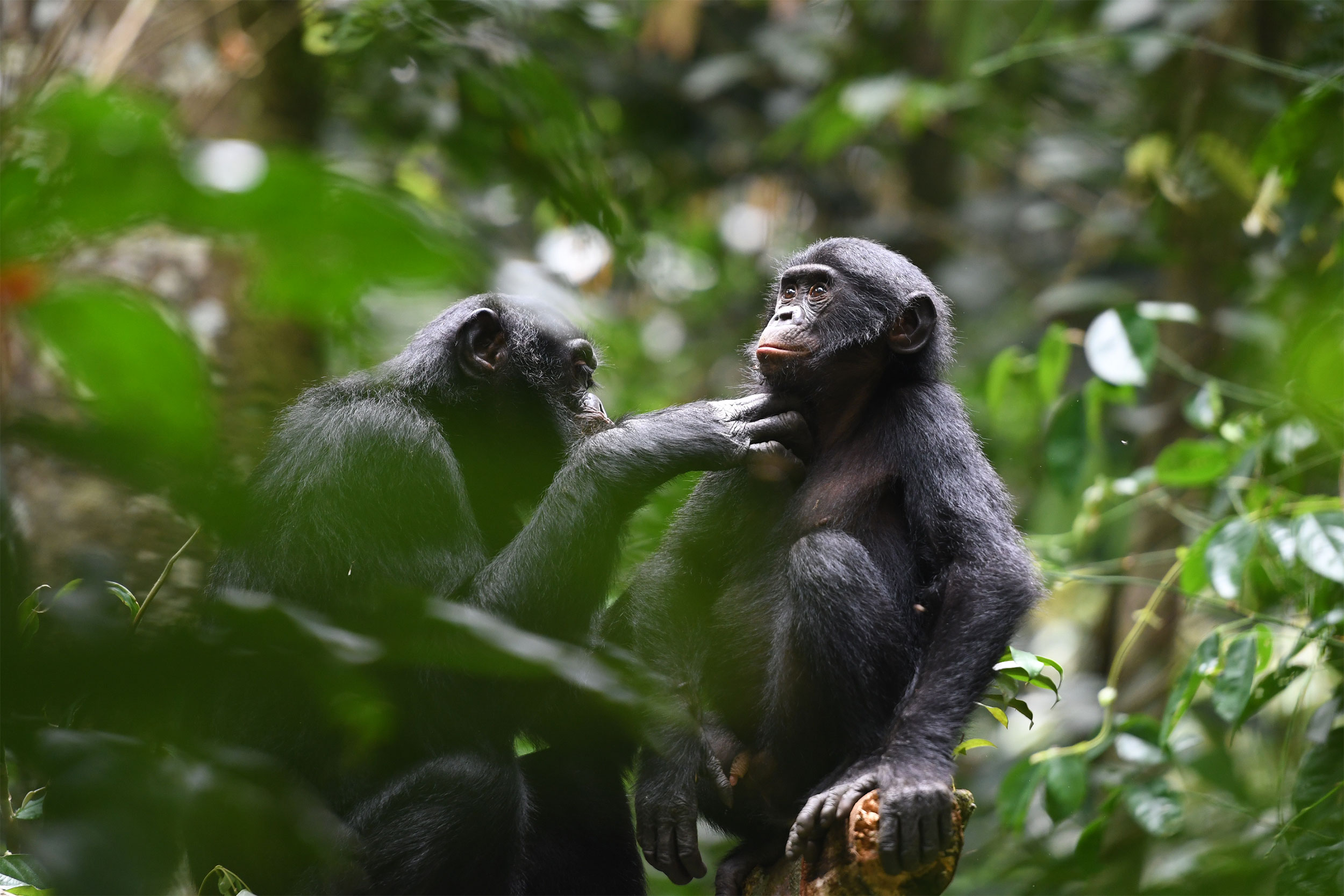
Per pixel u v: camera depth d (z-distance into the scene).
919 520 9.12
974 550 8.66
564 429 10.20
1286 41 16.39
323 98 15.17
